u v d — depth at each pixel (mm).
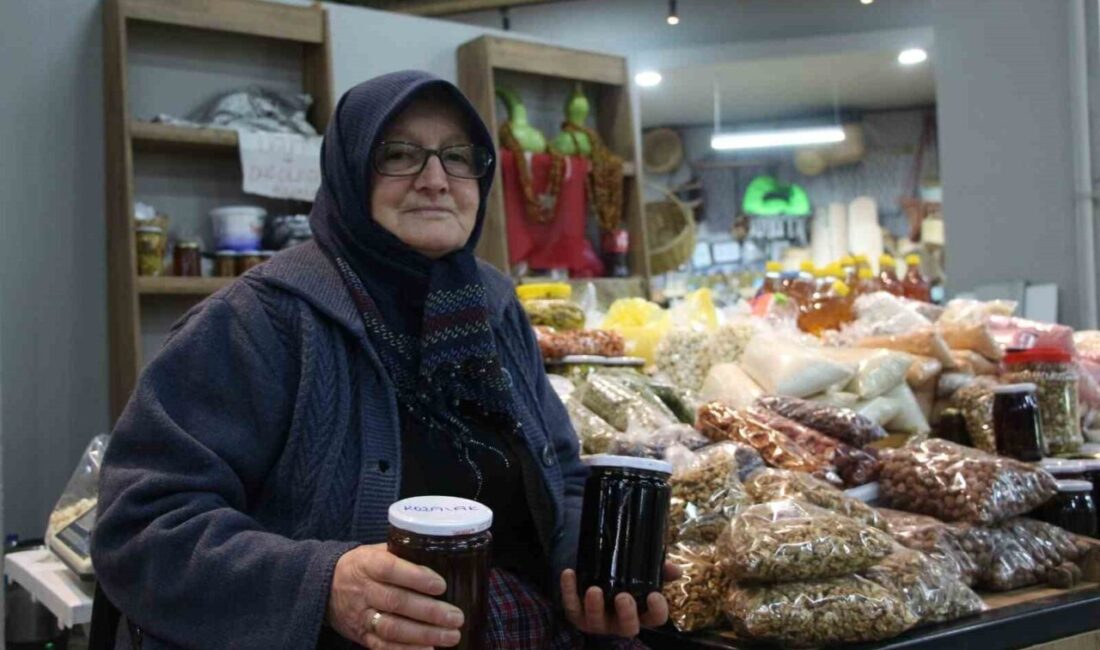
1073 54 4277
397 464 1294
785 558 1451
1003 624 1584
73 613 1791
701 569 1569
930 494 1940
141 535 1178
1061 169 4363
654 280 8703
